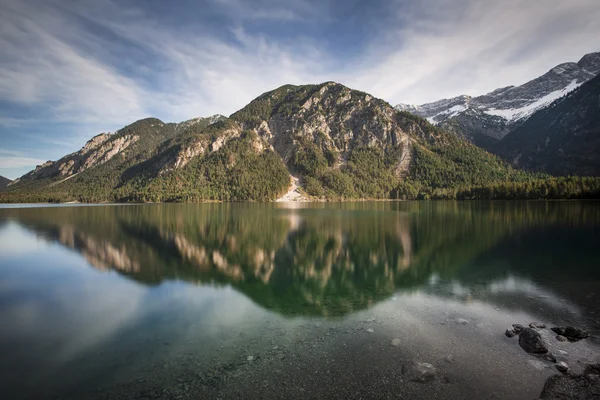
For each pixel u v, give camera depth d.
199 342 15.13
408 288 24.12
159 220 85.56
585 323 16.53
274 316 18.59
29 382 12.03
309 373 12.04
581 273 27.09
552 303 19.80
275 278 28.53
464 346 13.98
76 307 20.89
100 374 12.50
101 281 27.69
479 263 31.81
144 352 14.24
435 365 12.38
